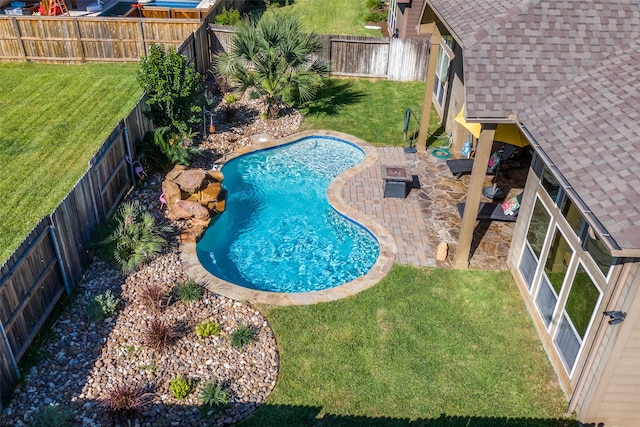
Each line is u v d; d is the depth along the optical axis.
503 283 12.94
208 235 14.83
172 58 17.28
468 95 11.12
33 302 10.45
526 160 18.30
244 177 17.64
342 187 16.78
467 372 10.52
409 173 16.06
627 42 11.88
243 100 21.98
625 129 9.51
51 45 24.44
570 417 9.70
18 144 17.42
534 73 11.42
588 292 9.45
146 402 9.46
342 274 13.49
